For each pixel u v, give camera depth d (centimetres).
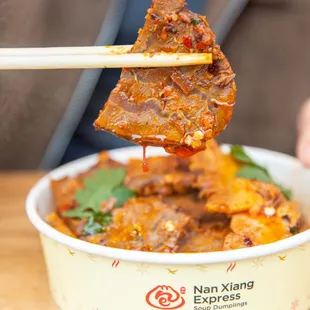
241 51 59
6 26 53
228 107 33
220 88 33
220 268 33
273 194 38
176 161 42
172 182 40
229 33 58
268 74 59
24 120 56
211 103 33
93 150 57
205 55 32
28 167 58
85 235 38
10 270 42
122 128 33
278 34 58
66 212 41
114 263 33
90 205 40
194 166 41
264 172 42
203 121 32
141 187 41
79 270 35
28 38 53
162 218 37
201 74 33
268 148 61
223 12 53
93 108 54
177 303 34
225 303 34
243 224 36
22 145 57
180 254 32
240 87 60
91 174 43
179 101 33
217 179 40
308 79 59
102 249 33
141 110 33
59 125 54
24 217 49
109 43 51
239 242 35
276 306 35
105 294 35
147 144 33
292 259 34
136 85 33
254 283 34
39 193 42
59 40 53
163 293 33
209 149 41
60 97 55
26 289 40
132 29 52
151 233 37
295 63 59
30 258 44
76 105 52
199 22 33
